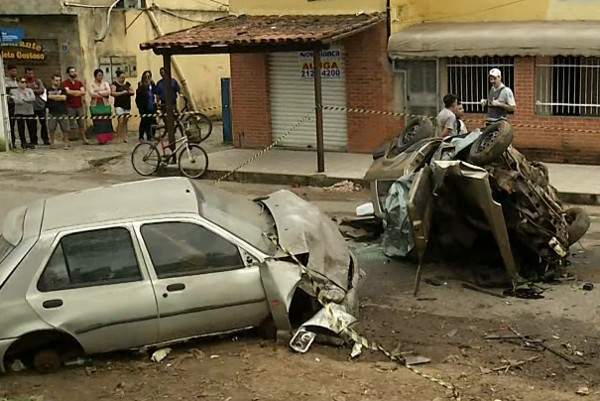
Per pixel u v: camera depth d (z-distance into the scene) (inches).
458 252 414.9
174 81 887.7
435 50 686.5
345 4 725.9
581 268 413.4
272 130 789.2
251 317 310.0
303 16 748.0
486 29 681.6
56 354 299.6
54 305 291.9
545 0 687.7
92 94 864.3
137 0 987.9
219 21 772.6
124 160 783.7
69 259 297.0
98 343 297.4
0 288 290.8
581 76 657.6
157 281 298.7
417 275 385.7
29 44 926.4
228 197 349.1
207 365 297.4
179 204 313.9
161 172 713.6
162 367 298.2
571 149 666.2
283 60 767.1
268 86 780.0
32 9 897.5
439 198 390.3
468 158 392.8
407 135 470.6
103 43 945.5
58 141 885.2
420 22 740.0
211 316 304.7
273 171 681.6
